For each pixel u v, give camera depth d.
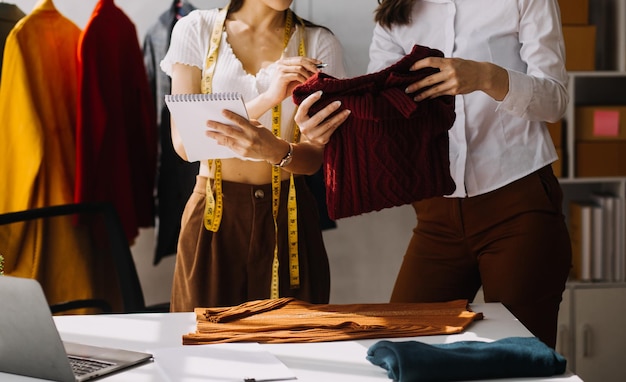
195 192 2.72
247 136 2.24
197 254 2.65
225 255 2.66
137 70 3.66
